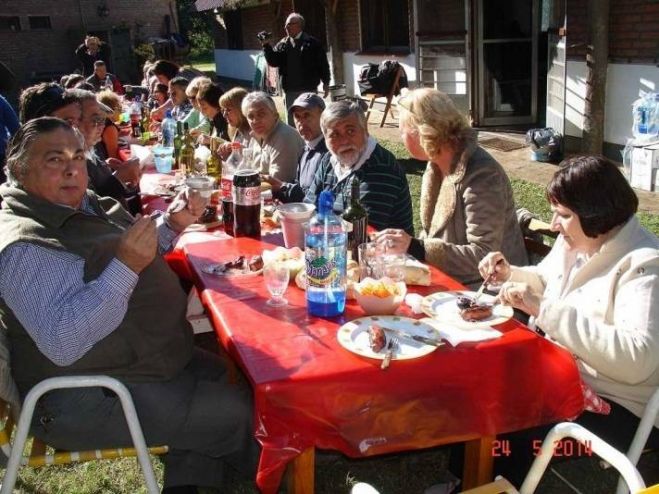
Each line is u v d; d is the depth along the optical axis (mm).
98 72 11016
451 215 2553
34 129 1915
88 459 1944
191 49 30781
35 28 20609
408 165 7504
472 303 1916
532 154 7234
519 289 1870
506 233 2572
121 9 21719
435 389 1654
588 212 1806
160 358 1987
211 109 5508
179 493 2053
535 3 8688
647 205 5570
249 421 2027
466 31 8727
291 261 2234
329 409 1588
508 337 1746
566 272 2025
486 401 1710
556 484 2436
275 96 14531
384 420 1633
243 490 2475
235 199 2689
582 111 7238
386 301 1885
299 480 1704
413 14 9938
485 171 2477
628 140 6363
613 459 1467
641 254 1751
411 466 2605
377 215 2957
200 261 2443
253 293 2100
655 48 6246
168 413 1951
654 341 1659
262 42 8578
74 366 1897
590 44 6500
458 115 2535
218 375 2250
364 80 9703
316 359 1655
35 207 1896
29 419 1723
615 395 1871
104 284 1745
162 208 3271
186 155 4309
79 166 1967
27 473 2621
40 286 1745
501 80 8992
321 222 1931
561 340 1757
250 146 4566
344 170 3082
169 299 2037
